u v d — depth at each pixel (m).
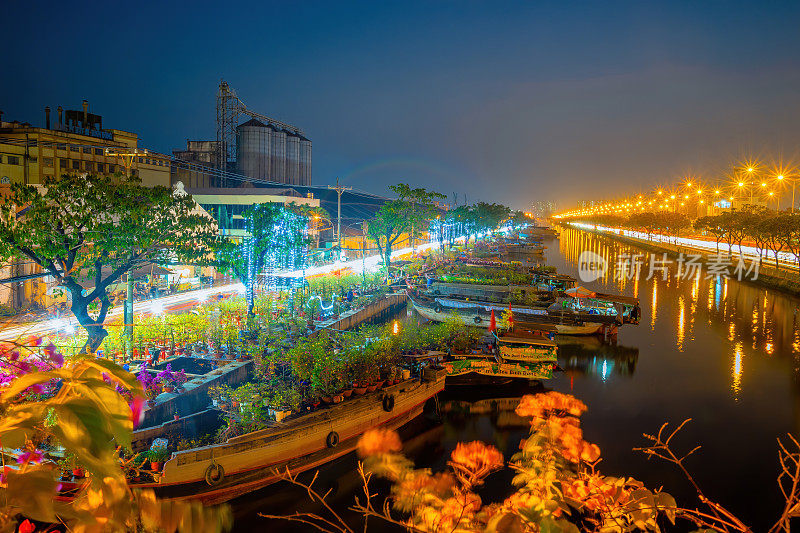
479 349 29.80
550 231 197.50
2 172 58.31
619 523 3.91
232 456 15.83
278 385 19.84
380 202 132.50
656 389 28.38
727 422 23.95
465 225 121.94
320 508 16.12
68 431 1.42
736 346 37.06
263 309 33.94
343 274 56.84
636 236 156.50
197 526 1.61
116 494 1.49
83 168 65.81
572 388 28.25
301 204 72.38
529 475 4.40
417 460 19.75
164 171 77.31
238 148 111.88
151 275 44.84
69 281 22.08
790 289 57.16
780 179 84.06
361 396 20.31
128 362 23.33
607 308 40.94
